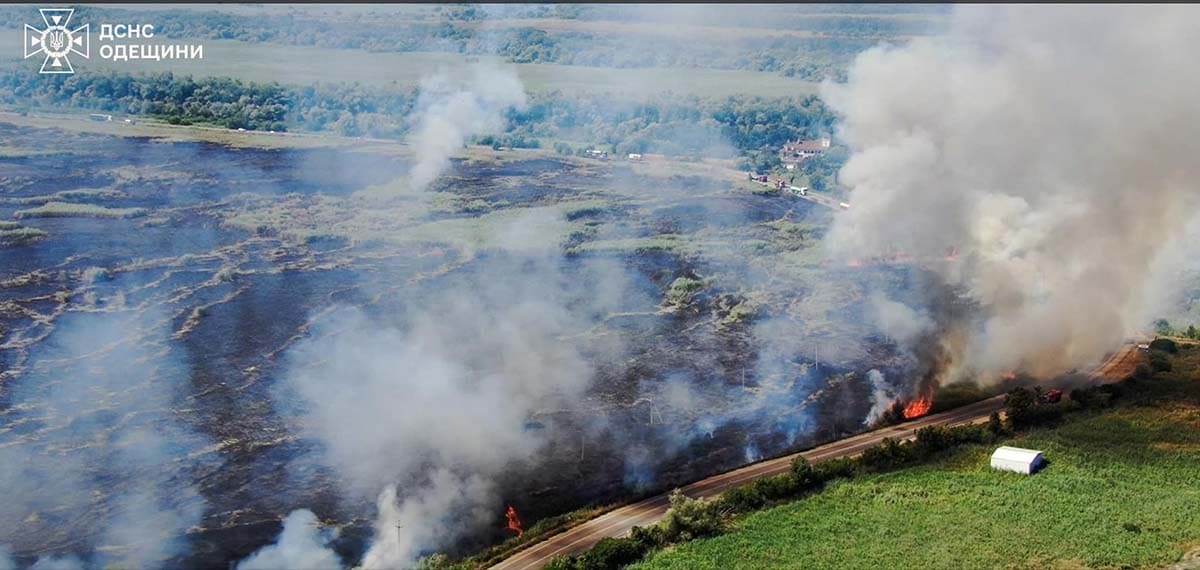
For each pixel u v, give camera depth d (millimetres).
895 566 101250
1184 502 112875
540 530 110562
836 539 105938
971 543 105000
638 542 104312
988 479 117625
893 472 119562
